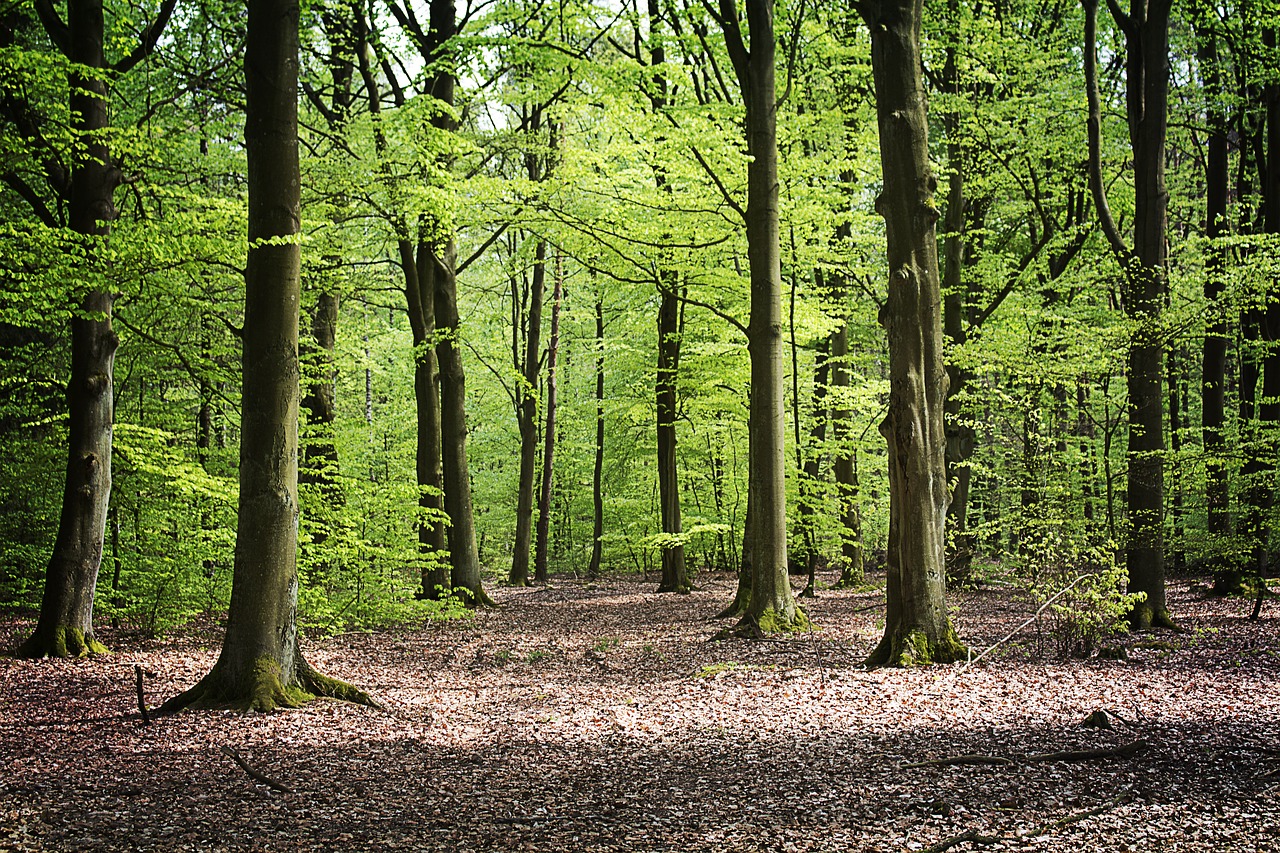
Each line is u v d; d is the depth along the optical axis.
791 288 15.29
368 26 15.75
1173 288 12.48
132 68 12.34
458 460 17.05
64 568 10.98
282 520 8.10
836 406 17.97
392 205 13.57
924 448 9.62
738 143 12.73
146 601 12.53
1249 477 13.28
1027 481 11.19
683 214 14.04
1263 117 16.20
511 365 28.55
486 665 10.66
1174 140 18.78
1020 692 7.89
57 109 8.96
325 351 13.30
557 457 30.42
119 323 12.20
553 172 13.05
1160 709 7.09
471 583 17.06
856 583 20.42
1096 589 9.41
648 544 17.97
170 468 11.25
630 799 5.34
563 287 28.25
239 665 7.96
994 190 18.55
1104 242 18.39
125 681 9.35
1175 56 18.11
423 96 11.66
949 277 17.97
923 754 6.09
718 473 24.58
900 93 9.62
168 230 8.98
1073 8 18.23
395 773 5.97
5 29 11.05
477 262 28.20
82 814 5.13
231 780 5.81
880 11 9.66
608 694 8.68
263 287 8.01
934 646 9.48
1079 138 17.02
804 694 8.22
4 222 8.49
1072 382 12.46
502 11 13.88
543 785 5.67
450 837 4.73
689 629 13.55
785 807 5.10
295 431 8.25
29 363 14.71
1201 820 4.63
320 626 12.99
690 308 19.16
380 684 9.41
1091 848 4.32
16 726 7.38
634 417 22.28
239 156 13.67
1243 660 9.16
